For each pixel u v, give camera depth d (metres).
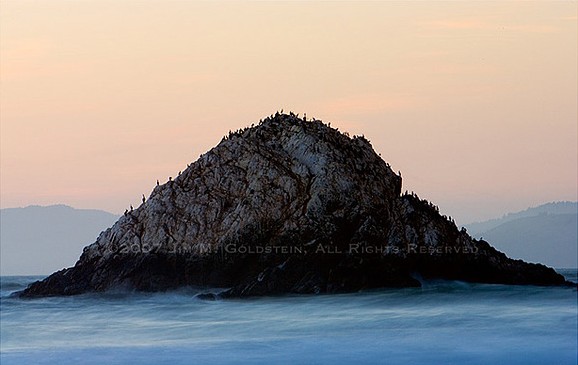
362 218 133.88
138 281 135.25
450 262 135.25
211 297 129.75
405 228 135.88
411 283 129.88
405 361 90.25
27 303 135.12
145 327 113.06
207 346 99.56
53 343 103.94
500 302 120.50
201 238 135.00
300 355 94.00
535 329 102.06
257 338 103.12
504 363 88.75
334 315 114.44
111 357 95.50
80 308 128.38
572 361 88.75
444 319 109.06
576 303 118.31
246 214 134.12
